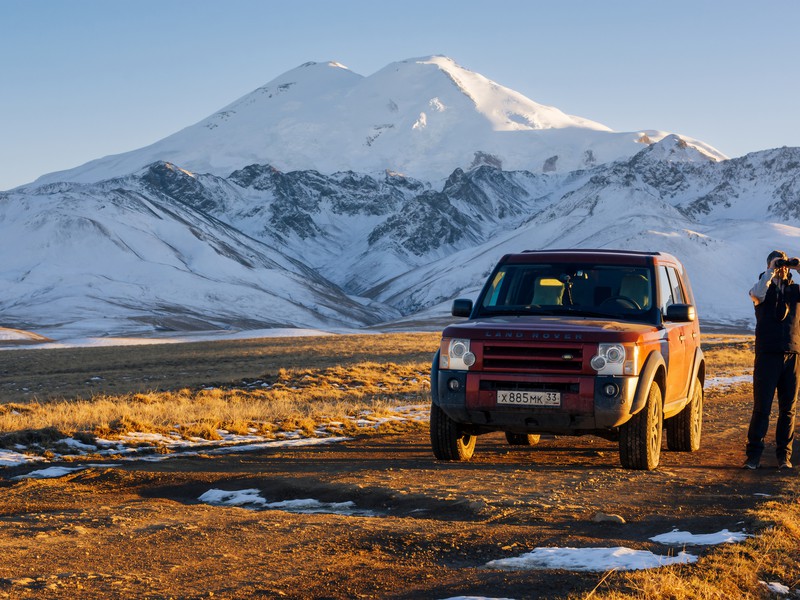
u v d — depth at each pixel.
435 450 10.76
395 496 8.16
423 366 40.12
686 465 10.55
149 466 10.73
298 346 76.81
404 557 6.09
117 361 69.75
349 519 7.26
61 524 7.13
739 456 11.56
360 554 6.15
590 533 6.79
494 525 7.04
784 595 5.52
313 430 15.52
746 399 21.42
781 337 10.21
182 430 14.73
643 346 9.84
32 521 7.32
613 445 12.85
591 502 7.93
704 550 6.16
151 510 7.75
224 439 14.14
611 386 9.53
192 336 151.75
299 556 6.09
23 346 125.88
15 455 11.86
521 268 11.25
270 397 26.83
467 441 11.05
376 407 20.28
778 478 9.51
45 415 18.11
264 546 6.36
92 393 38.97
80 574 5.58
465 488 8.53
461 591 5.28
